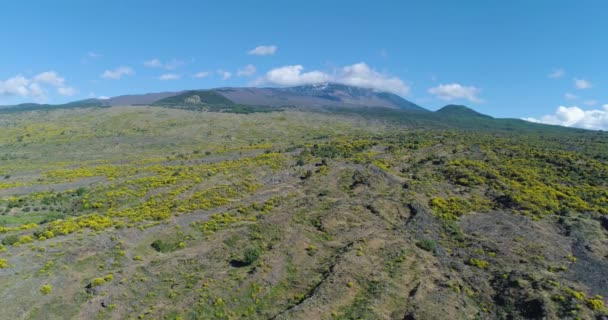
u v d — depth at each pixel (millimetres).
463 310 37594
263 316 37688
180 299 39281
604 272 43969
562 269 44219
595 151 96000
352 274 41906
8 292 38000
